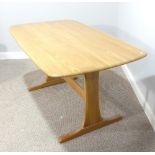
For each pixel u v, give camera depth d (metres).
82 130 1.84
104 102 2.28
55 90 2.49
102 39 1.86
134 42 2.48
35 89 2.49
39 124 1.98
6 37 3.24
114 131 1.89
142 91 2.23
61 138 1.78
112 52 1.57
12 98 2.35
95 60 1.43
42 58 1.45
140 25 2.24
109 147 1.74
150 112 2.01
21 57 3.35
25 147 1.75
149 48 2.03
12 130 1.91
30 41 1.79
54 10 3.14
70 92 2.45
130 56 1.49
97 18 3.22
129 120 2.02
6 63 3.18
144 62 2.18
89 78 1.71
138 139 1.80
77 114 2.11
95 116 1.87
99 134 1.86
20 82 2.66
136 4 2.34
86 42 1.78
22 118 2.05
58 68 1.30
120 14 3.06
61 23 2.40
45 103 2.27
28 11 3.11
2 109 2.18
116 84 2.62
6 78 2.75
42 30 2.12
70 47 1.66
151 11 1.92
